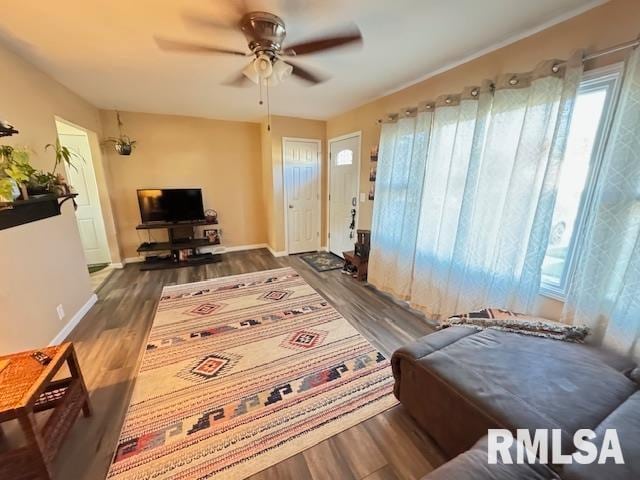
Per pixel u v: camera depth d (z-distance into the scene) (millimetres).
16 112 2141
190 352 2221
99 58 2285
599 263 1578
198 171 4734
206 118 4648
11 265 1864
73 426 1546
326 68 2514
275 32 1770
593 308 1617
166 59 2312
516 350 1452
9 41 1973
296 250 5062
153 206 4277
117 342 2357
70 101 3082
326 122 4785
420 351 1521
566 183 1836
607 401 1114
